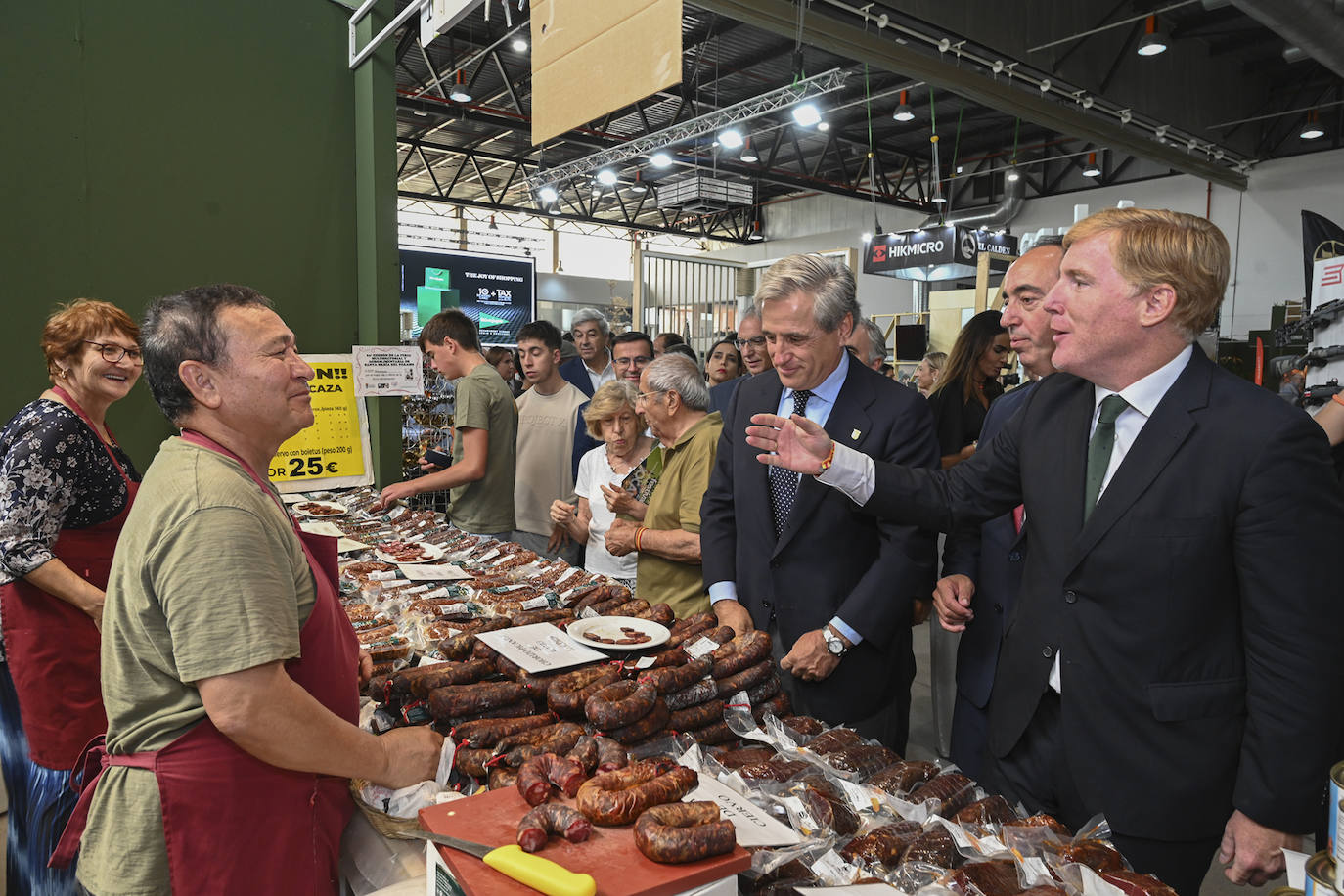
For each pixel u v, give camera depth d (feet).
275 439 4.27
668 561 8.01
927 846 3.62
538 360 12.91
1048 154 49.24
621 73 5.01
